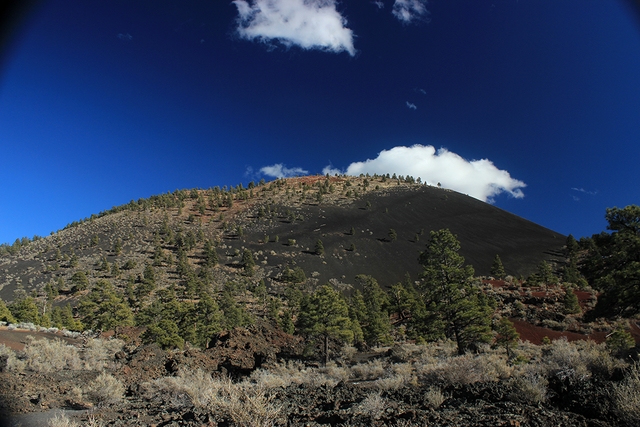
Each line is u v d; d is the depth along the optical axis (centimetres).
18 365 1243
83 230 15425
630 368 611
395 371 1298
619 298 1561
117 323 4338
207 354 2400
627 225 1634
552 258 12106
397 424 558
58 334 3522
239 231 14612
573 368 732
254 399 599
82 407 930
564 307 4697
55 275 10350
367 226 15862
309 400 834
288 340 3375
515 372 882
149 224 15788
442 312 2734
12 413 831
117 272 10031
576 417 540
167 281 9619
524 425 519
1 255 13275
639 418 482
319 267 11706
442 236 2853
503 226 16512
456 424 545
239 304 7119
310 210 17925
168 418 743
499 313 4994
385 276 11594
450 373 884
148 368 1744
